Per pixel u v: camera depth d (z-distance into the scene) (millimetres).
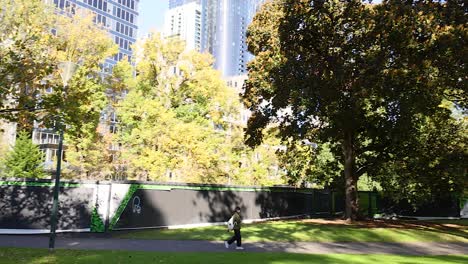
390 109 24031
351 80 21719
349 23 22484
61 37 33344
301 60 23672
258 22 28188
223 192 30219
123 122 38406
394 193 36312
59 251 14148
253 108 28344
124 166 40500
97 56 35938
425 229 25328
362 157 32281
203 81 41438
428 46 18984
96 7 87312
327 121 27469
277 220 32125
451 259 14633
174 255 13562
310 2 23203
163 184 26125
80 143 36906
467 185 31125
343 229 23375
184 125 35594
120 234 22219
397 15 19906
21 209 21859
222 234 21672
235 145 45125
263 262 12289
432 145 29516
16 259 12125
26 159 46125
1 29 23750
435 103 21531
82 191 23016
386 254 15938
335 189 36500
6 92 14359
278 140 47844
